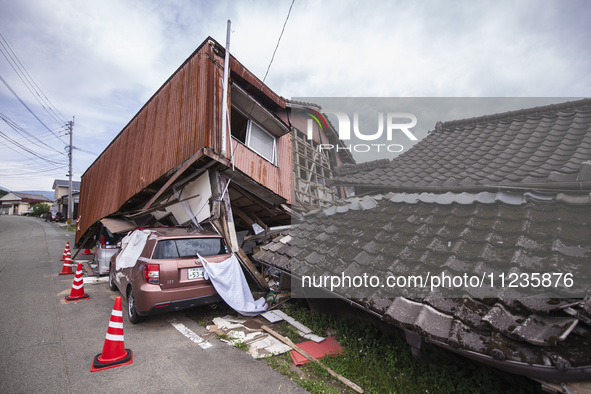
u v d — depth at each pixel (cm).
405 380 327
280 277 633
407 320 276
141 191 865
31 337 424
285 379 333
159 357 374
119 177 1016
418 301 291
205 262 502
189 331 460
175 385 314
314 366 357
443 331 252
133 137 972
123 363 357
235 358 376
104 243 858
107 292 677
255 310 529
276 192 798
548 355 207
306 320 498
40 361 357
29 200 5869
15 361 356
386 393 312
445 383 312
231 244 634
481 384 298
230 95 713
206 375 335
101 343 412
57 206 4300
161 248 487
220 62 692
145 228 592
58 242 1631
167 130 774
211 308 569
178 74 779
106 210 1068
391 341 393
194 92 688
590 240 274
